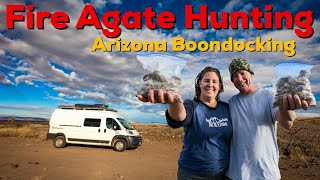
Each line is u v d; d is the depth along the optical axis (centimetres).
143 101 190
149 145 1739
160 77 186
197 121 263
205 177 264
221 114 278
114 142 1409
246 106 280
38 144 1622
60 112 1503
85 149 1423
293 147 1414
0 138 1952
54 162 968
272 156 267
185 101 271
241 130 273
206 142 264
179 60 193
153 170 891
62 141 1460
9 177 722
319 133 2047
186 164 271
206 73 280
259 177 261
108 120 1459
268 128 270
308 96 188
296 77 194
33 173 778
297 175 847
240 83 286
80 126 1459
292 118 225
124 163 1007
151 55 192
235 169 271
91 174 788
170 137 2369
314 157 1227
